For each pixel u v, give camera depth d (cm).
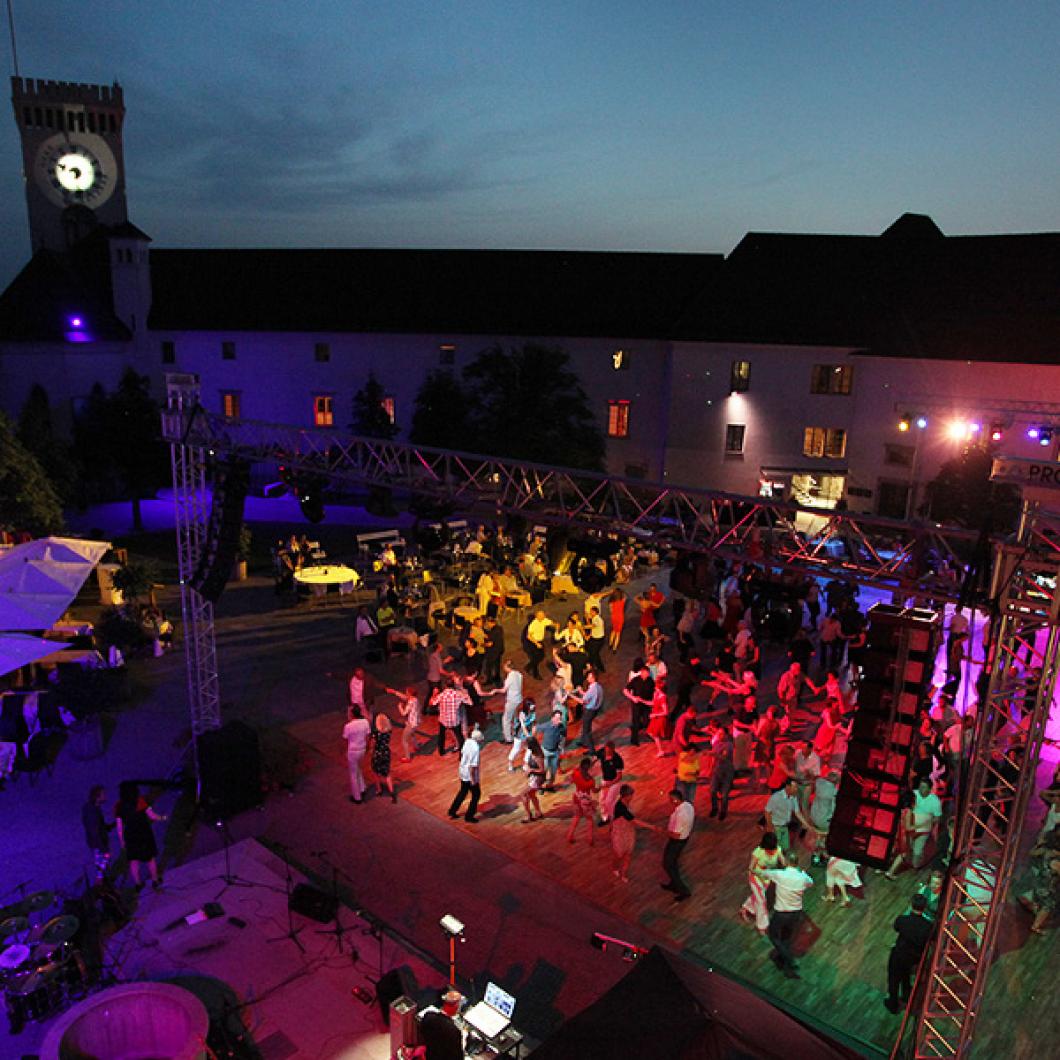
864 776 796
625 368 4491
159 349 4631
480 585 2316
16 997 969
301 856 1313
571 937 1141
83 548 2164
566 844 1352
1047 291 3744
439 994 998
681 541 1118
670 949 1117
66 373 4331
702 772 1560
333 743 1675
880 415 3991
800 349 4109
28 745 1533
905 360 3841
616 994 759
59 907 1171
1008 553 728
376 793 1491
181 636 2252
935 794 1295
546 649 2130
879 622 781
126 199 6031
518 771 1575
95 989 1028
